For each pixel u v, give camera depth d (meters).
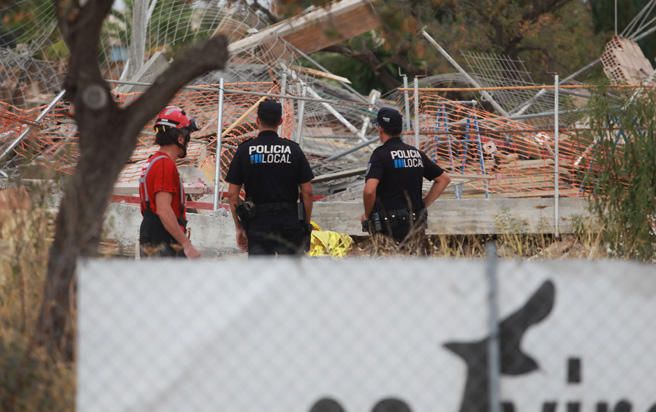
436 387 17.61
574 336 18.20
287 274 17.41
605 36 112.38
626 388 18.34
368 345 17.52
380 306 17.53
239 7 54.44
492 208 42.75
